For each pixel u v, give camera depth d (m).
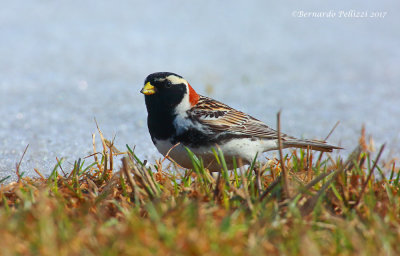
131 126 13.41
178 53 20.66
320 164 9.17
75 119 13.75
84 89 16.45
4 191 7.77
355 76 18.67
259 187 7.82
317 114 14.91
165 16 25.58
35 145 11.60
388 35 24.12
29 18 23.94
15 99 15.17
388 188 7.56
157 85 9.22
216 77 18.06
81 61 19.14
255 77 18.30
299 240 5.90
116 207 7.28
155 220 6.07
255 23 25.14
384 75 18.78
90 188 8.08
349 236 6.04
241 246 5.91
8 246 5.50
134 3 27.39
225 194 7.53
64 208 6.91
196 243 5.55
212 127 9.16
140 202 7.47
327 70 19.33
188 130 9.16
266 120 14.22
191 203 6.57
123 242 5.62
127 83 17.23
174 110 9.26
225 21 25.31
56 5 26.23
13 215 6.50
